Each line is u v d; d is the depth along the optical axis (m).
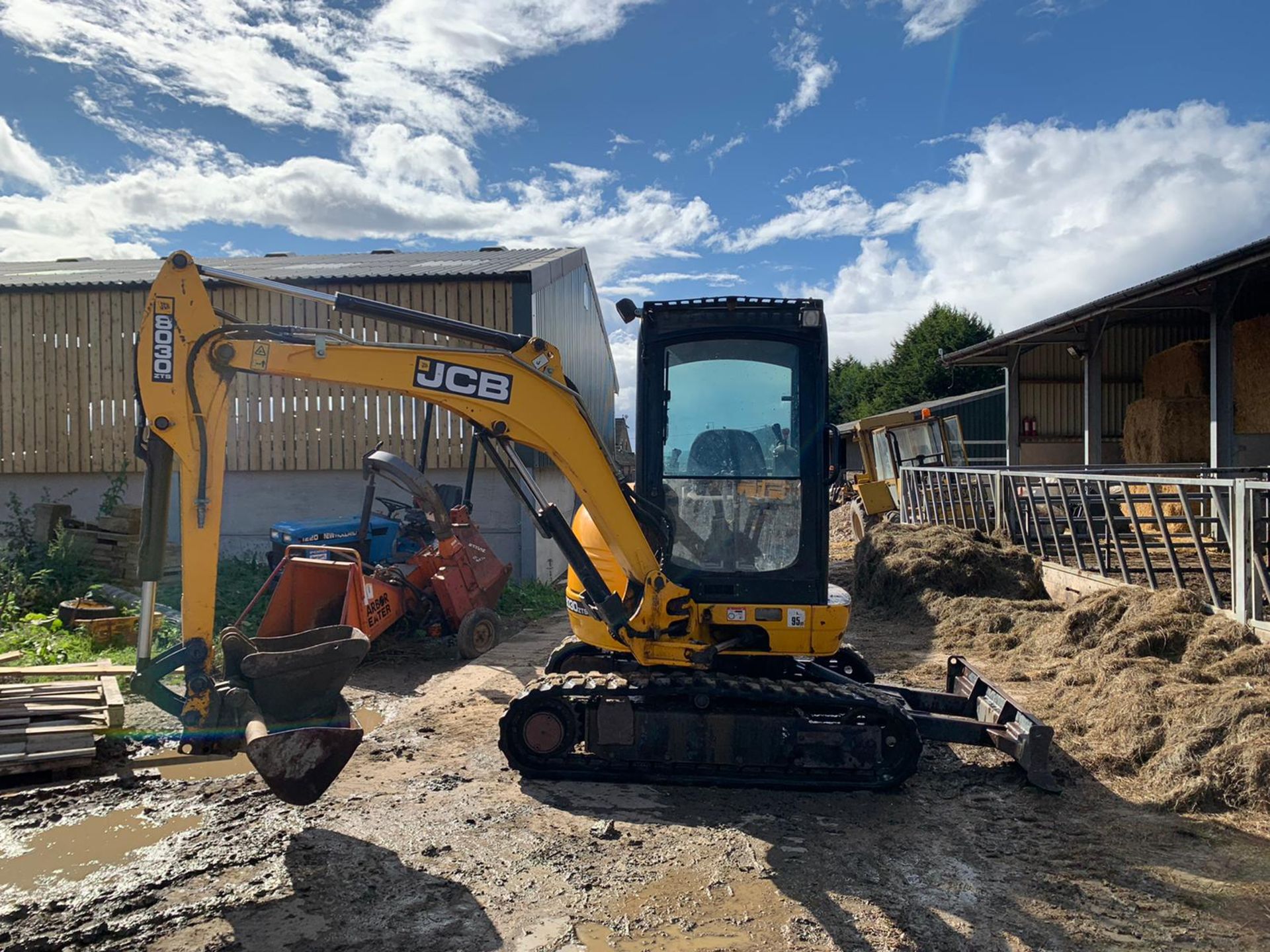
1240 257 10.73
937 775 5.32
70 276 13.59
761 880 3.94
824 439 5.19
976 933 3.48
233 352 4.46
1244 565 6.55
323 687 4.71
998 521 11.89
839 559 16.59
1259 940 3.40
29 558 10.50
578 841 4.35
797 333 5.20
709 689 5.03
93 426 12.91
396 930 3.49
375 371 4.73
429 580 8.86
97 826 4.51
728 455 5.27
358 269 13.56
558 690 5.15
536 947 3.38
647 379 5.31
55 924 3.53
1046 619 8.62
